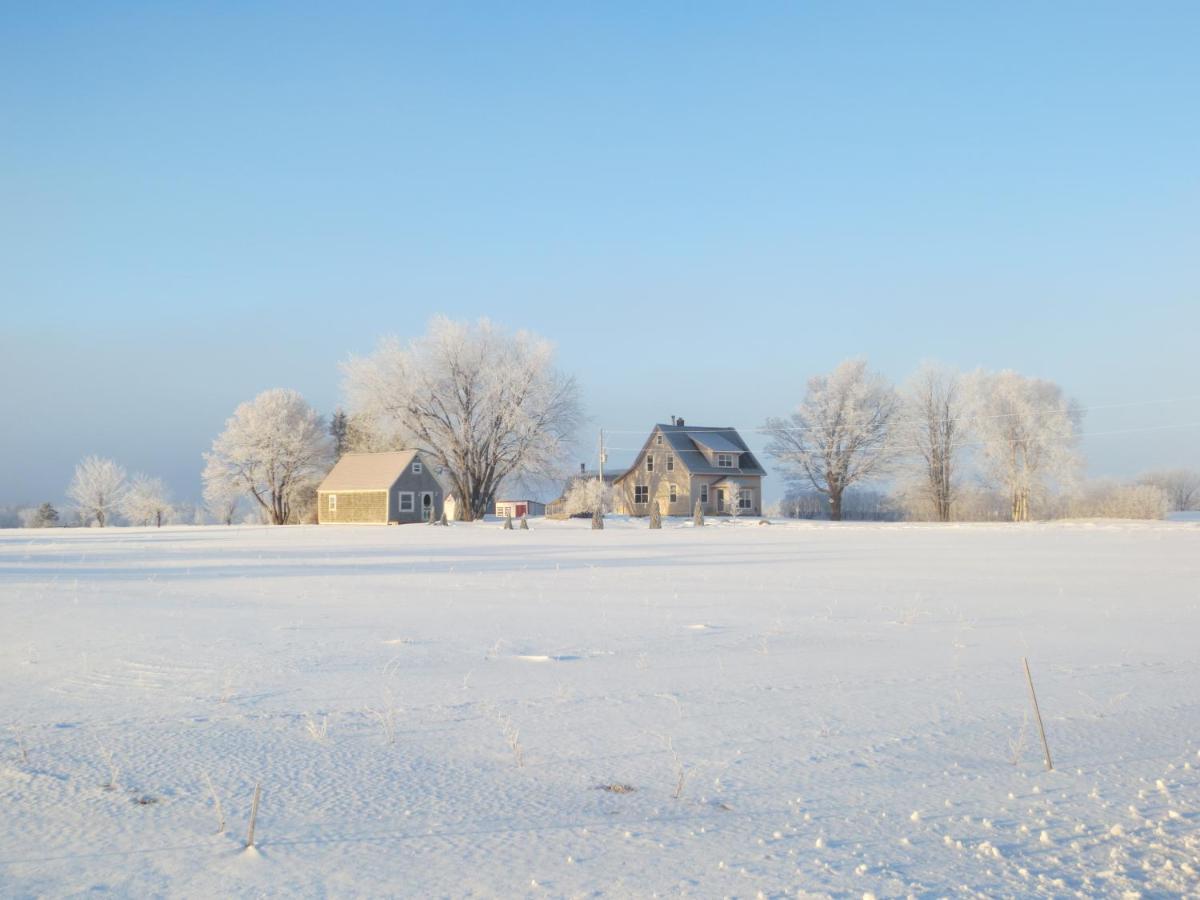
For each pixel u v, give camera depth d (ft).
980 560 90.02
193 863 15.61
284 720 24.89
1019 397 247.91
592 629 41.96
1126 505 232.94
